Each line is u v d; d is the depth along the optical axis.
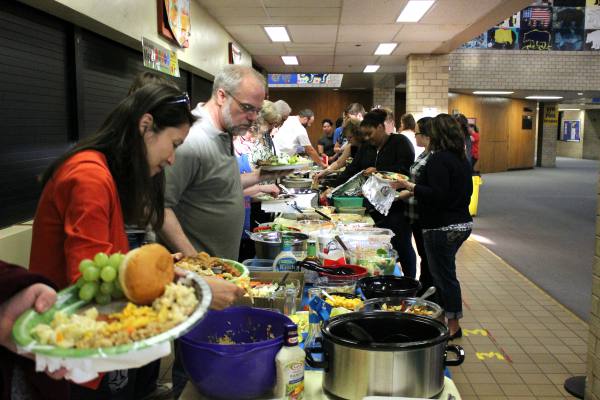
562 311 4.55
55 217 1.29
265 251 2.79
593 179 15.70
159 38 4.54
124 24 3.67
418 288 2.14
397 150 4.53
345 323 1.51
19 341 0.86
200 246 2.27
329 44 8.80
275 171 2.87
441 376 1.42
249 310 1.58
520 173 17.55
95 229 1.23
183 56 5.36
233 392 1.37
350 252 2.60
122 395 1.53
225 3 6.02
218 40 7.05
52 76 3.07
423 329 1.50
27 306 0.98
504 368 3.51
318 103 17.05
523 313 4.50
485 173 17.19
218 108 2.21
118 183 1.39
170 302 0.99
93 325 0.91
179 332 0.90
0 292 0.96
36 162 2.90
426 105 9.85
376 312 1.56
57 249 1.31
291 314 1.95
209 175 2.17
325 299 1.96
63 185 1.27
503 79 14.80
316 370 1.62
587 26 14.60
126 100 1.39
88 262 1.05
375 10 6.43
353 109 6.25
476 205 9.24
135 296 1.01
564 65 14.77
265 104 4.52
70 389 1.35
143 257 1.02
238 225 2.33
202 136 2.13
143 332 0.89
